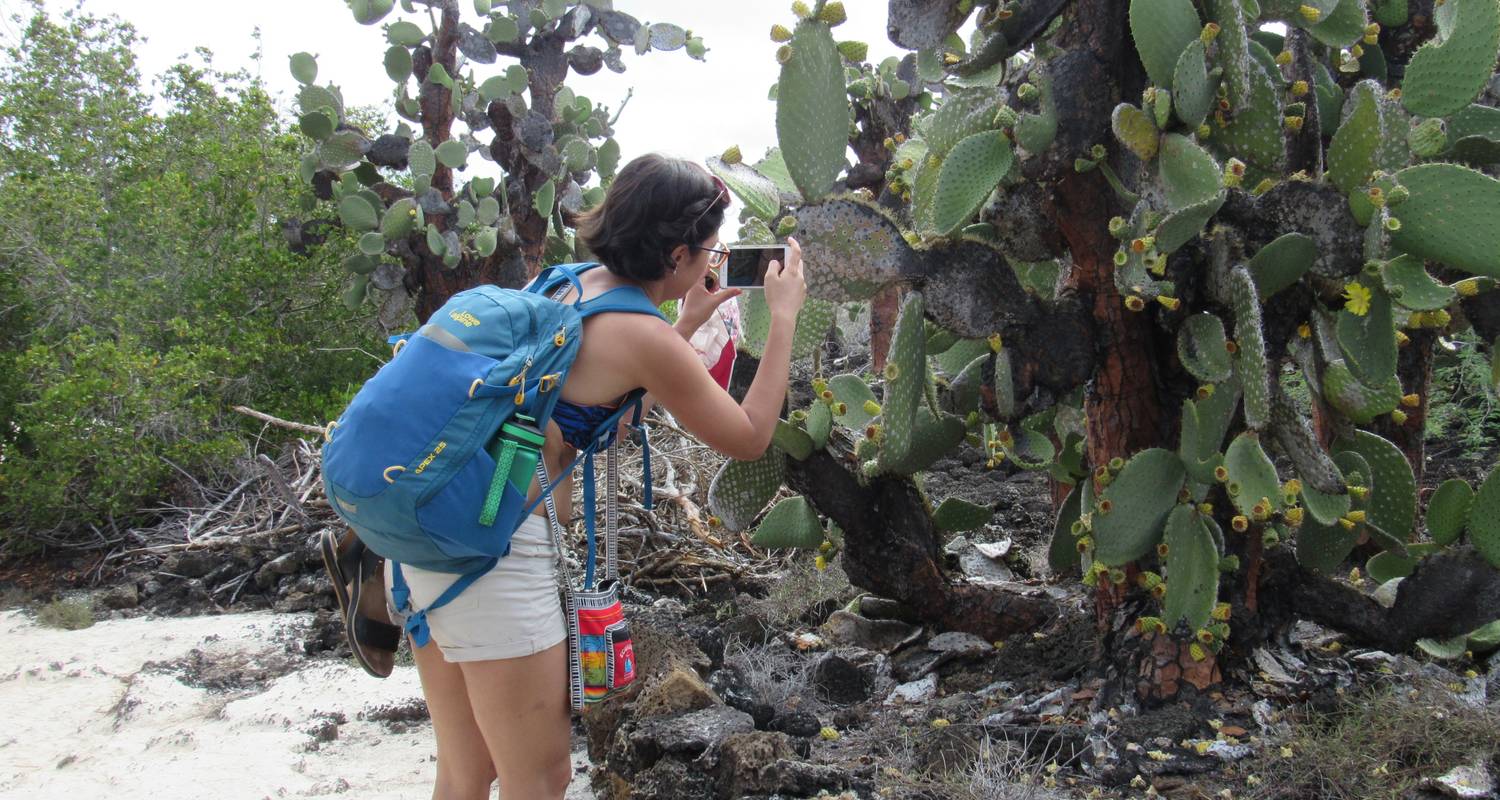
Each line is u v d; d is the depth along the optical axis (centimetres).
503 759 226
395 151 545
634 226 220
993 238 310
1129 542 291
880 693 353
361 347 760
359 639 253
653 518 512
